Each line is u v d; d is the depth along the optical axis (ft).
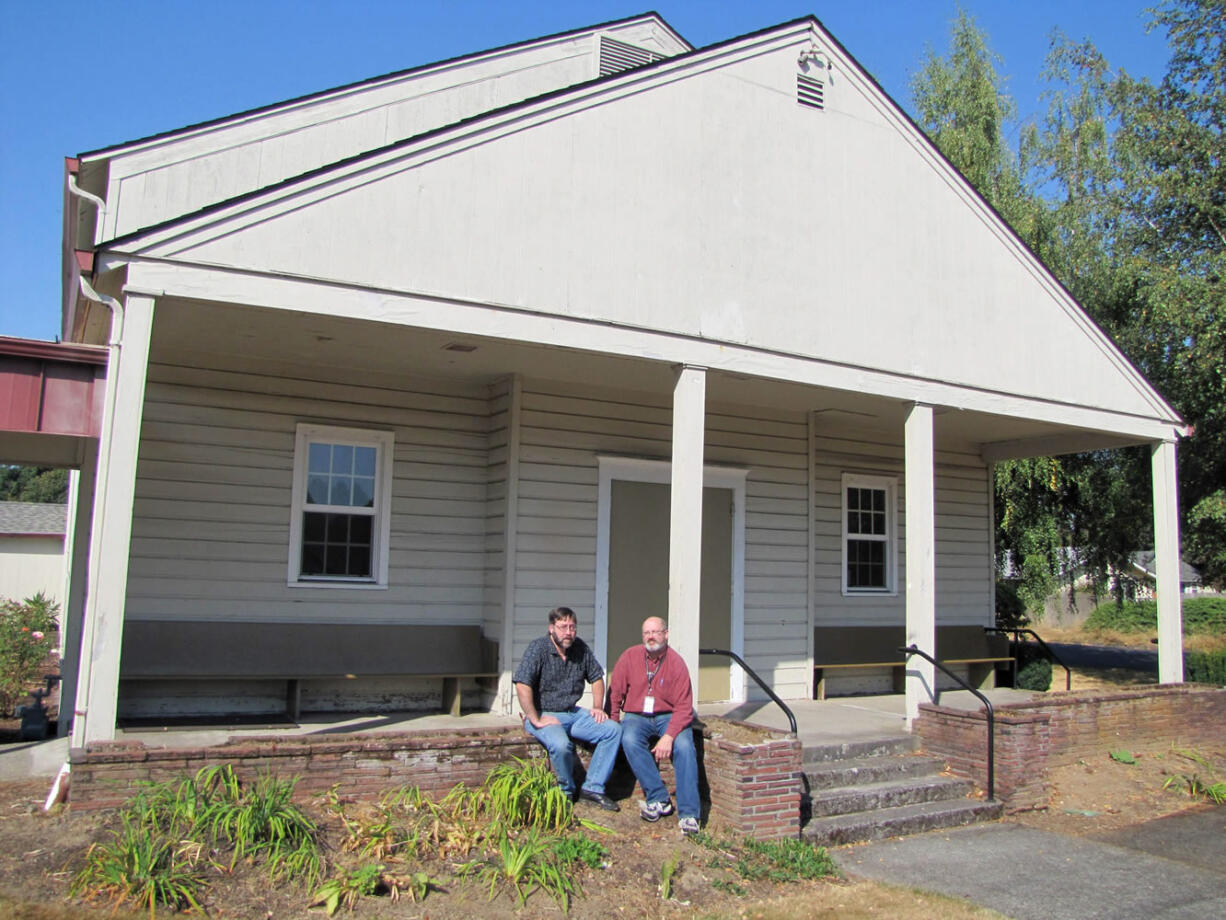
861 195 33.99
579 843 20.77
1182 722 37.68
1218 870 23.95
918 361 34.76
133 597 28.81
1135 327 58.49
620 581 35.32
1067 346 39.40
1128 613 108.78
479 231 25.82
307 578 31.24
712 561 38.27
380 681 32.19
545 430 34.04
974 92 69.31
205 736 26.14
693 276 29.58
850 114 34.09
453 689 31.91
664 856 21.62
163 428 29.55
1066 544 64.64
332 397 32.01
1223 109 56.65
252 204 22.76
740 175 31.07
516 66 37.81
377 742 21.94
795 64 32.94
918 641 33.17
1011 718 28.78
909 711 32.76
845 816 26.23
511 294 26.21
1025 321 38.17
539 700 24.36
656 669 24.25
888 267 34.37
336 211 23.85
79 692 20.75
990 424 41.14
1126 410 40.96
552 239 27.02
